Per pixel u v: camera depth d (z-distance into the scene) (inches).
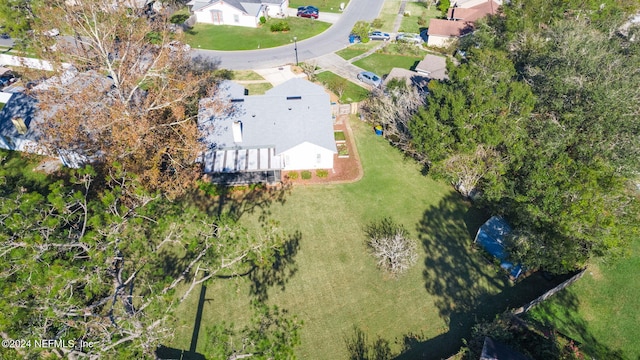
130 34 1809.8
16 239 873.5
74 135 1530.5
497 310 1364.4
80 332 840.9
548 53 1930.4
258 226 1651.1
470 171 1644.9
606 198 1291.8
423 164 1985.7
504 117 1555.1
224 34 3267.7
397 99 2042.3
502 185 1467.8
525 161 1481.3
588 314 1332.4
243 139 1863.9
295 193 1818.4
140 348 855.7
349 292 1419.8
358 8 3882.9
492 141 1503.4
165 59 1803.6
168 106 1771.7
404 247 1497.3
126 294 1000.2
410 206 1768.0
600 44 1902.1
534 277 1473.9
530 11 2417.6
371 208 1752.0
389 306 1379.2
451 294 1418.6
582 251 1331.2
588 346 1241.4
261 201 1772.9
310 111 2007.9
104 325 843.4
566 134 1483.8
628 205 1309.1
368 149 2089.1
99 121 1542.8
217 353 879.7
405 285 1446.9
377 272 1488.7
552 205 1296.8
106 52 1706.4
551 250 1300.4
